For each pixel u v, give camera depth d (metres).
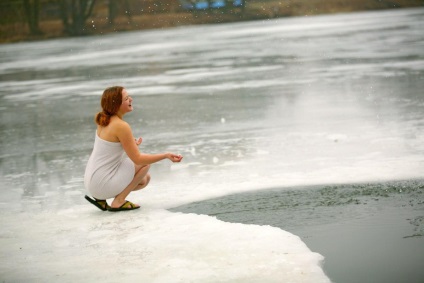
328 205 5.59
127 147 5.88
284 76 17.02
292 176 6.73
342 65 18.53
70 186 7.11
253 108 11.92
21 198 6.68
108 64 25.12
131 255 4.64
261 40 32.66
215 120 10.90
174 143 9.09
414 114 10.02
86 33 62.97
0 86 19.92
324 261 4.30
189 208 5.84
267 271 4.15
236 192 6.27
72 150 9.22
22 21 63.97
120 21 67.00
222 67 20.66
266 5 70.12
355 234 4.80
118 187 5.90
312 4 70.81
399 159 7.13
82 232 5.32
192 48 30.83
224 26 57.09
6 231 5.45
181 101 13.65
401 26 35.56
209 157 8.03
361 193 5.88
